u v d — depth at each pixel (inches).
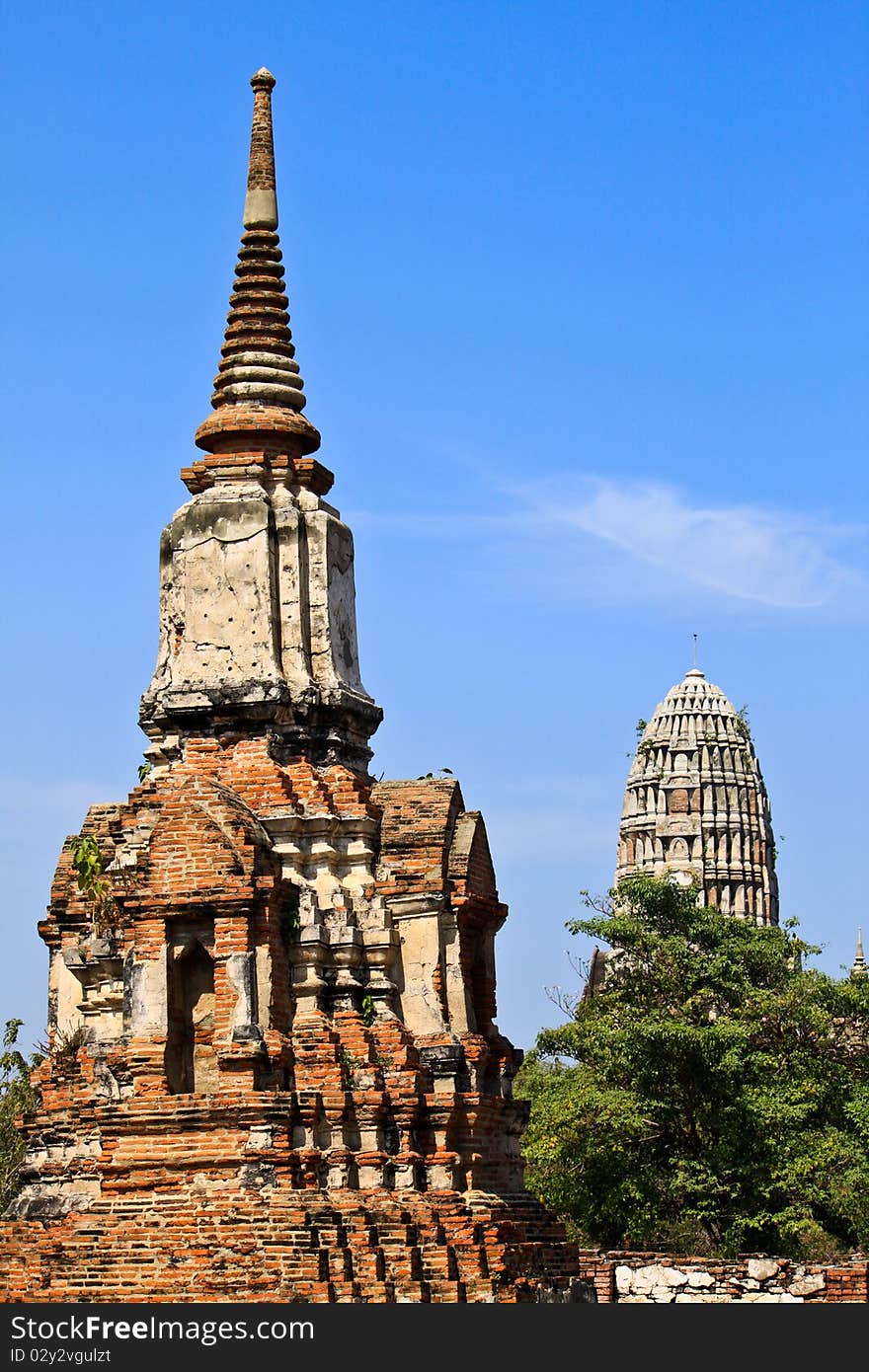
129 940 1497.3
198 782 1499.8
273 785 1539.1
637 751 5561.0
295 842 1535.4
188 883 1470.2
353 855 1550.2
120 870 1547.7
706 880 5344.5
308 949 1498.5
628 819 5506.9
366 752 1622.8
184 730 1581.0
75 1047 1565.0
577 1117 2208.4
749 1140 2177.7
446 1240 1453.0
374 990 1523.1
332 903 1526.8
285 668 1577.3
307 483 1636.3
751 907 5378.9
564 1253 1610.5
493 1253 1465.3
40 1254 1414.9
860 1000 2341.3
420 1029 1537.9
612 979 2426.2
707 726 5497.1
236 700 1560.0
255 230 1699.1
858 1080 2359.7
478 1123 1546.5
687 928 2452.0
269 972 1467.8
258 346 1670.8
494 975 1636.3
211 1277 1375.5
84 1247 1407.5
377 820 1573.6
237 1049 1437.0
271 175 1715.1
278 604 1589.6
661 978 2381.9
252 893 1461.6
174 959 1486.2
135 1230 1405.0
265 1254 1375.5
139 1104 1441.9
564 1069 2504.9
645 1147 2239.2
